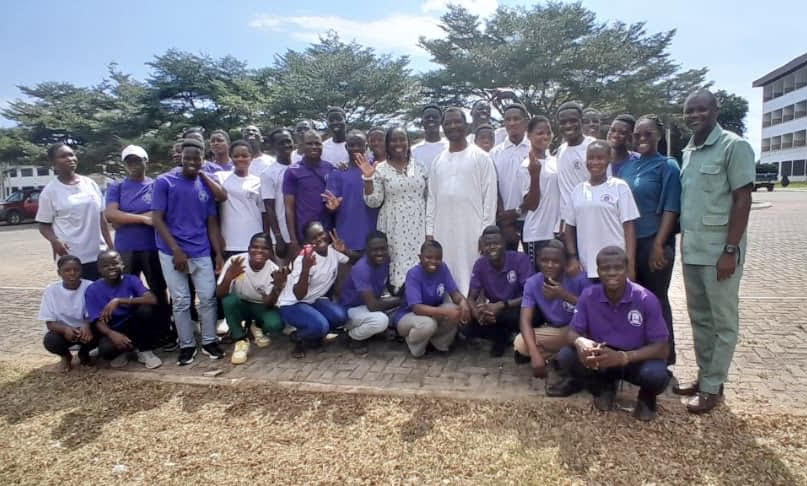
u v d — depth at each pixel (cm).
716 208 344
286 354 490
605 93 2717
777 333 500
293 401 386
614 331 349
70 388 425
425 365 451
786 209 1967
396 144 477
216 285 490
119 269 463
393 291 496
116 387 423
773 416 338
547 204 465
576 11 2845
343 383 416
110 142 2814
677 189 389
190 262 475
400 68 2997
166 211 467
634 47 2794
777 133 5334
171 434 346
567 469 290
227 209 519
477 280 462
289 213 510
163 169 2862
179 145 542
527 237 474
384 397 385
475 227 473
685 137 2811
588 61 2656
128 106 2828
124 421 366
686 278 364
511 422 342
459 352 482
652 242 404
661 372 330
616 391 377
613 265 335
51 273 1028
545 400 370
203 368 463
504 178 504
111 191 507
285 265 514
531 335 396
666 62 2852
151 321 481
